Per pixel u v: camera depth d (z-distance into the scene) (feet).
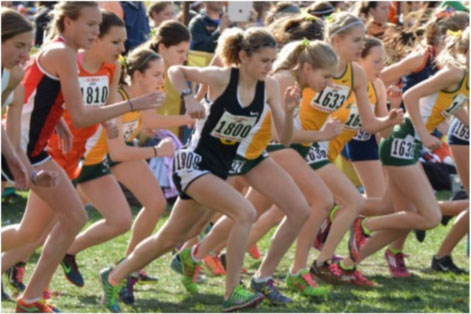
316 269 38.78
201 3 69.77
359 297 36.52
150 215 36.47
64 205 30.37
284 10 50.03
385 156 39.63
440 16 44.24
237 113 32.09
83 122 29.94
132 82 37.22
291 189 34.17
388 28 48.34
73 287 36.32
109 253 42.52
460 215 41.27
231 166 33.50
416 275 41.32
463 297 37.01
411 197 39.24
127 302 33.55
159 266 40.65
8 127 29.73
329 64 34.88
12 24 27.45
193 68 32.42
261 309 33.65
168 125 38.70
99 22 30.12
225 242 39.06
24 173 28.73
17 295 34.45
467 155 42.27
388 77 44.88
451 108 39.73
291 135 33.65
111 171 36.73
